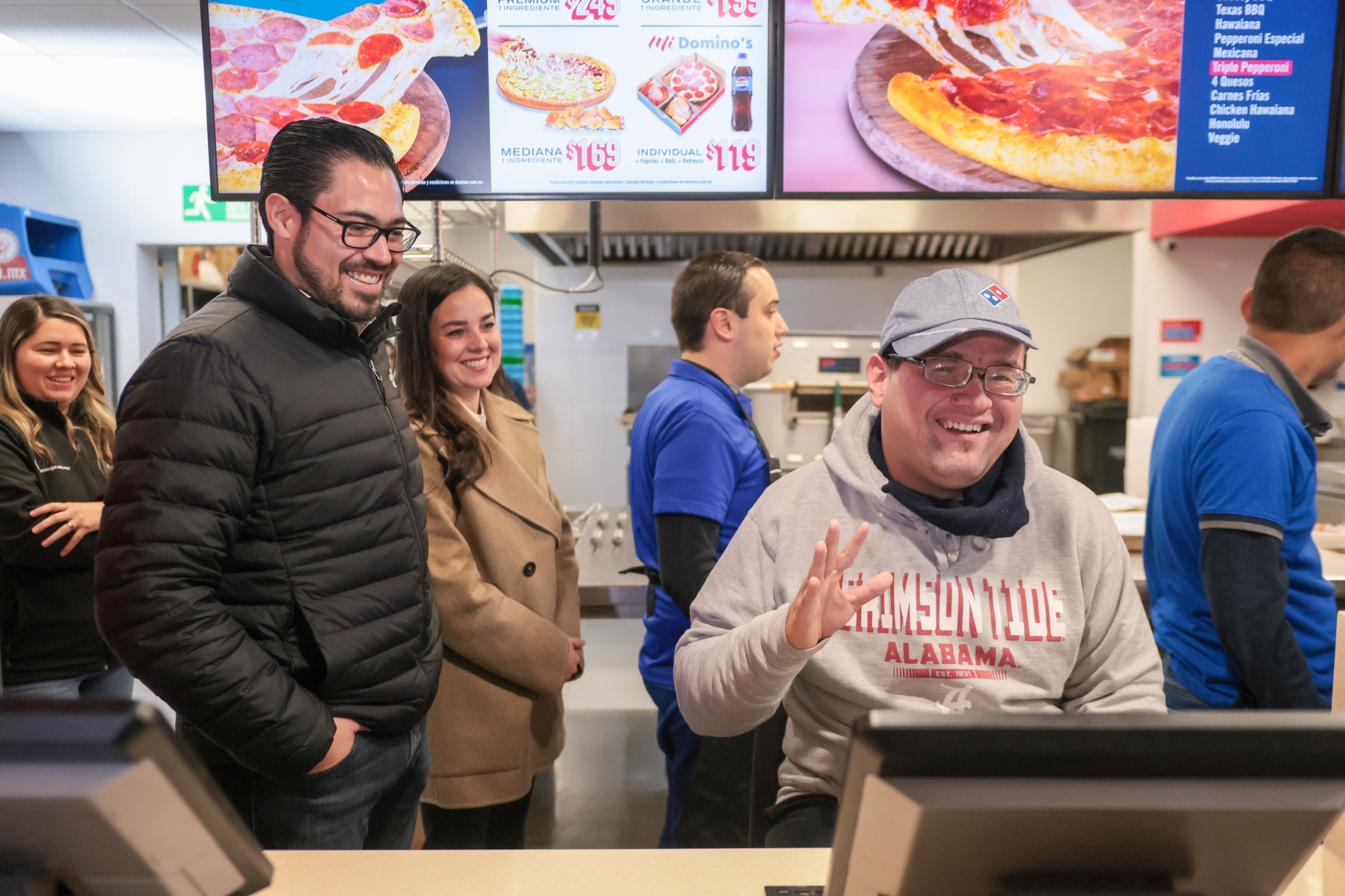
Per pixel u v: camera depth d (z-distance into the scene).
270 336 1.17
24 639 2.02
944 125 1.62
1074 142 1.63
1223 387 1.43
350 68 1.58
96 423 2.28
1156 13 1.59
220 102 1.57
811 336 4.50
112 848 0.57
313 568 1.20
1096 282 6.29
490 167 1.62
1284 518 1.33
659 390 1.85
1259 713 0.59
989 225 3.17
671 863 1.00
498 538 1.70
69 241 4.45
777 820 1.25
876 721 0.56
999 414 1.14
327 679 1.21
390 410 1.32
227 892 0.62
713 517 1.64
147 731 0.54
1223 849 0.61
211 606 1.09
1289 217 3.54
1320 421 1.45
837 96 1.62
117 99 3.94
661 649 1.86
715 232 3.13
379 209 1.20
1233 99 1.62
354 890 0.93
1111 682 1.19
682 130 1.62
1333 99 1.62
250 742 1.11
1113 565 1.22
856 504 1.24
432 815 1.76
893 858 0.60
